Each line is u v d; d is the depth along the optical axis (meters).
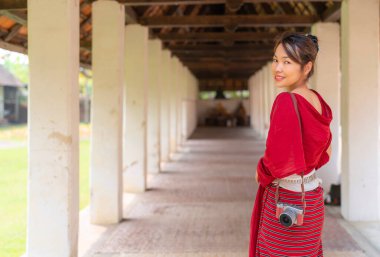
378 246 4.12
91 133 5.15
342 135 5.18
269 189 1.82
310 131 1.71
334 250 4.01
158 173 8.66
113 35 5.09
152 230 4.78
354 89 4.93
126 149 6.87
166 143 10.44
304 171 1.74
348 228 4.71
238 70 18.12
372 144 4.96
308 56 1.79
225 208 5.76
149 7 7.05
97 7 5.10
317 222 1.78
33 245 3.61
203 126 23.70
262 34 8.91
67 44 3.54
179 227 4.89
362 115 4.95
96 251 4.08
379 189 4.98
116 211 5.12
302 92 1.77
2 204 6.48
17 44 6.01
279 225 1.75
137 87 6.76
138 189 6.88
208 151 12.52
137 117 6.82
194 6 9.80
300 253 1.74
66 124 3.55
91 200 5.14
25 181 8.50
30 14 3.54
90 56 9.32
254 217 1.89
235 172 8.77
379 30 4.96
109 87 5.11
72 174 3.63
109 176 5.12
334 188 5.81
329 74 6.31
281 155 1.67
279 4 8.52
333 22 6.32
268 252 1.79
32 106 3.57
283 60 1.80
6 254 4.16
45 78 3.55
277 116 1.70
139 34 6.73
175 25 6.84
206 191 6.90
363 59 4.91
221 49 10.70
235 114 24.42
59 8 3.52
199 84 24.98
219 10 11.38
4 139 17.83
